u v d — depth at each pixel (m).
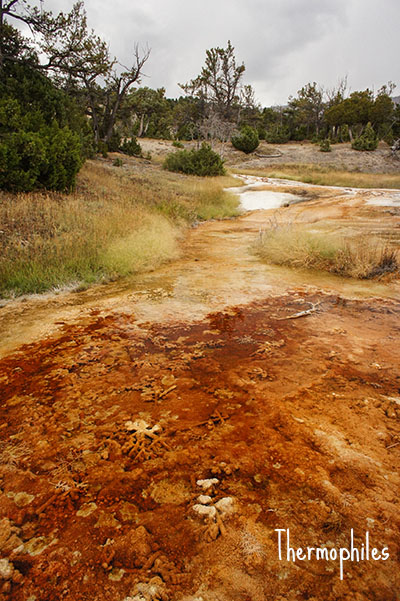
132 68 28.36
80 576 1.22
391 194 16.33
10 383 2.58
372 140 40.53
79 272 5.62
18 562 1.27
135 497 1.56
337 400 2.27
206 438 1.93
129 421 2.11
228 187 20.52
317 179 24.09
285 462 1.73
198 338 3.34
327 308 4.12
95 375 2.67
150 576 1.21
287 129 51.09
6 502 1.55
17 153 9.12
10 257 5.59
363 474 1.65
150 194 13.19
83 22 17.77
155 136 52.75
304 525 1.39
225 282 5.32
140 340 3.31
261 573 1.22
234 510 1.46
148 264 6.30
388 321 3.69
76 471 1.72
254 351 3.04
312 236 7.10
